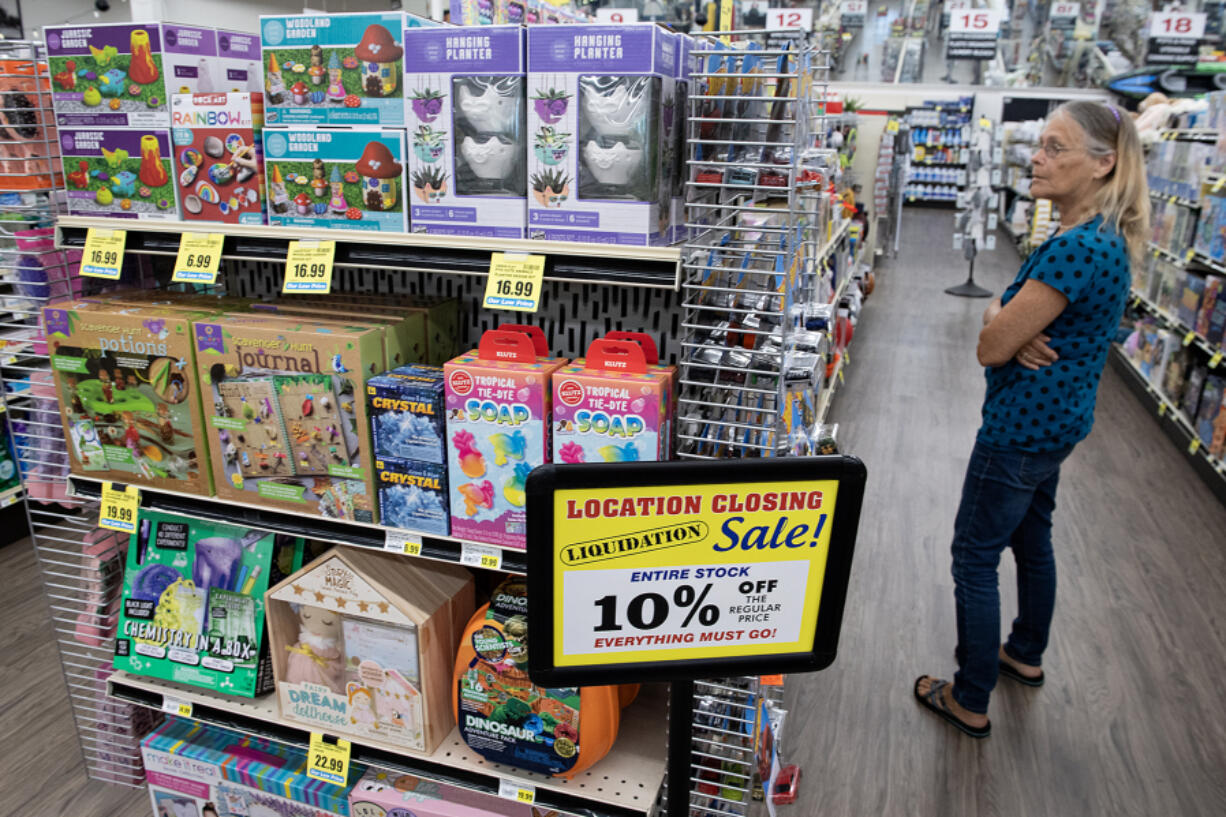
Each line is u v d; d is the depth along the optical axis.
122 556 2.21
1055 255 2.12
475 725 1.71
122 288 2.18
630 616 0.95
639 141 1.44
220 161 1.72
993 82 14.40
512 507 1.58
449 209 1.59
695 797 1.73
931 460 4.85
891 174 11.44
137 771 2.30
